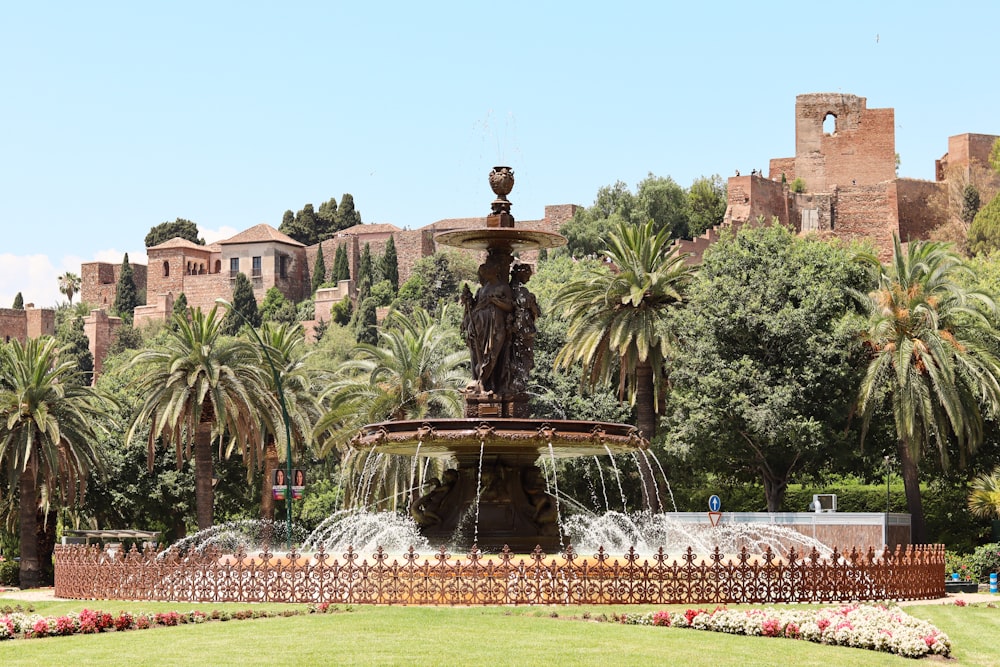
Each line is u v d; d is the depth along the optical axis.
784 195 139.75
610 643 16.89
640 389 51.28
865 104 150.25
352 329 144.62
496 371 24.39
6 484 59.75
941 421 47.62
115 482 65.56
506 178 24.83
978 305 51.72
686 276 50.69
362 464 50.81
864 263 55.50
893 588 23.92
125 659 15.87
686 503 63.31
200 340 53.00
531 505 24.14
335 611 20.09
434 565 20.84
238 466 68.38
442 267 156.88
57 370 54.31
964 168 146.62
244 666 15.17
